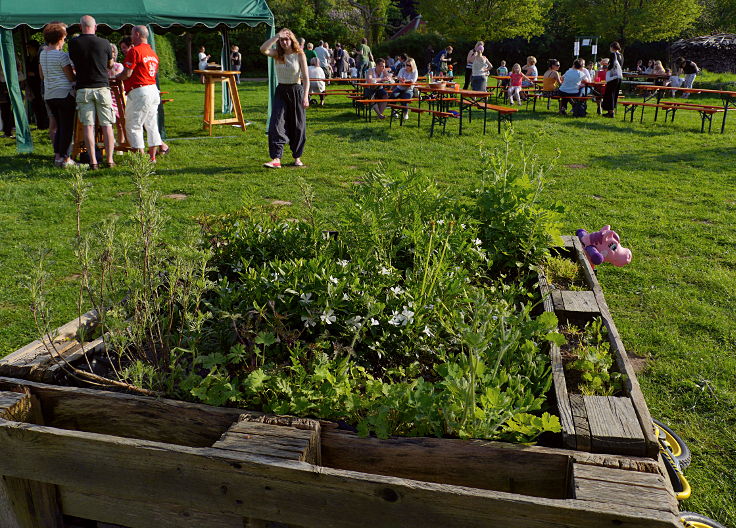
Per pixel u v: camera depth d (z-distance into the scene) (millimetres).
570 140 12523
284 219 3932
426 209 3654
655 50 38000
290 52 8875
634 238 6348
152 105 9328
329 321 2498
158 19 10531
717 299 4883
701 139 12891
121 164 9539
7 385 2324
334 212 6910
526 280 3547
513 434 1980
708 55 33688
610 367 2473
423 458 1931
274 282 2682
